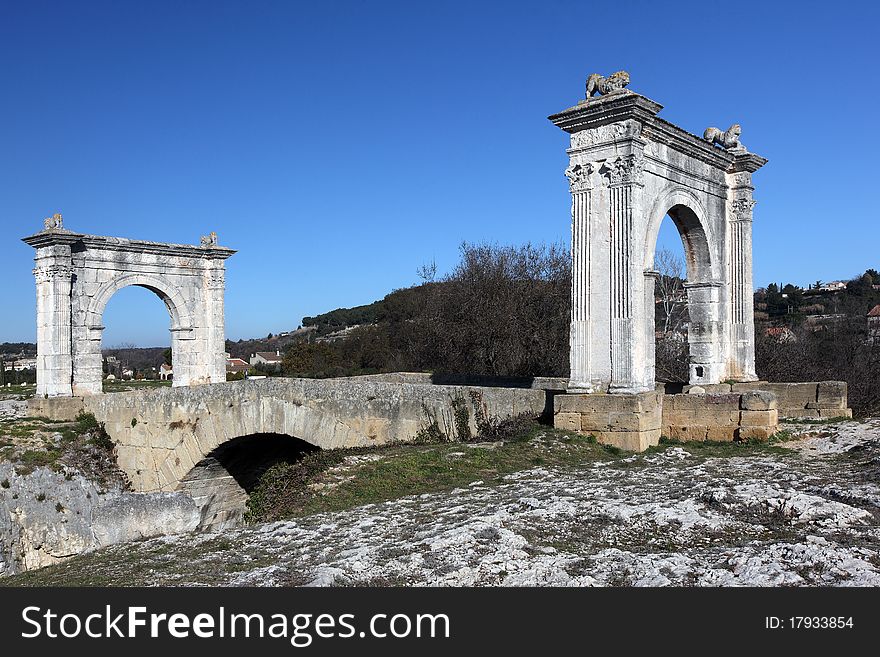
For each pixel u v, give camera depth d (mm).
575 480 12453
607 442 15992
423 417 19547
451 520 9883
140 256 31125
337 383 21000
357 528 10070
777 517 8945
